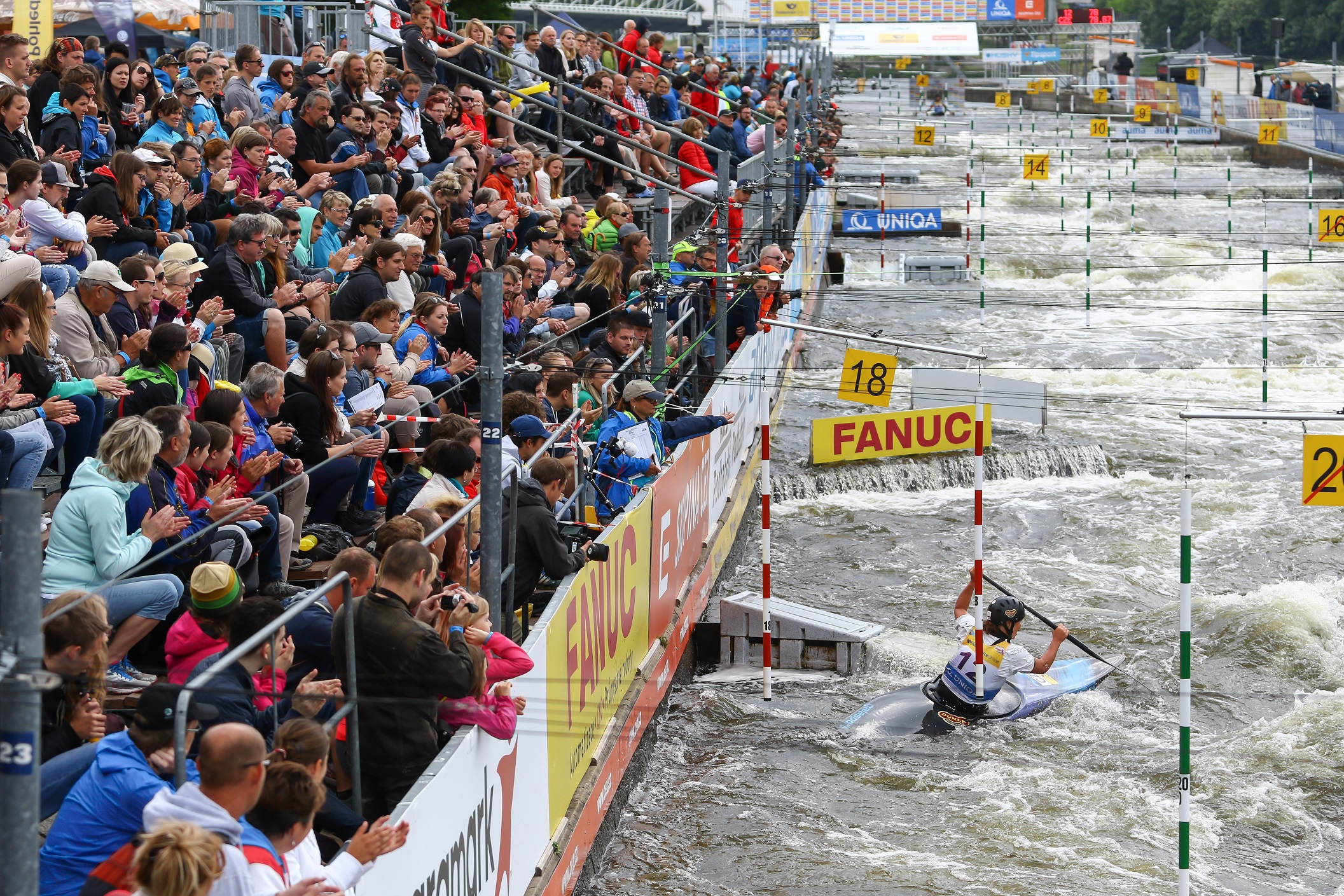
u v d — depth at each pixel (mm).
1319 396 28906
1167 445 25281
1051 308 37406
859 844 11695
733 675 15844
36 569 3738
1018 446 24734
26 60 14008
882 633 16359
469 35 27234
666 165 29969
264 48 26219
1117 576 19297
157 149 14867
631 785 12469
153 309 12094
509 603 9719
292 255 14766
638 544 12750
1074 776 13086
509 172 20797
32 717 3730
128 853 5418
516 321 15414
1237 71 67438
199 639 7422
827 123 55031
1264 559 19828
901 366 30766
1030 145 66500
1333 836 12062
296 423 11164
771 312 22953
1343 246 44312
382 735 7285
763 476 15000
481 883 7883
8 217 10969
